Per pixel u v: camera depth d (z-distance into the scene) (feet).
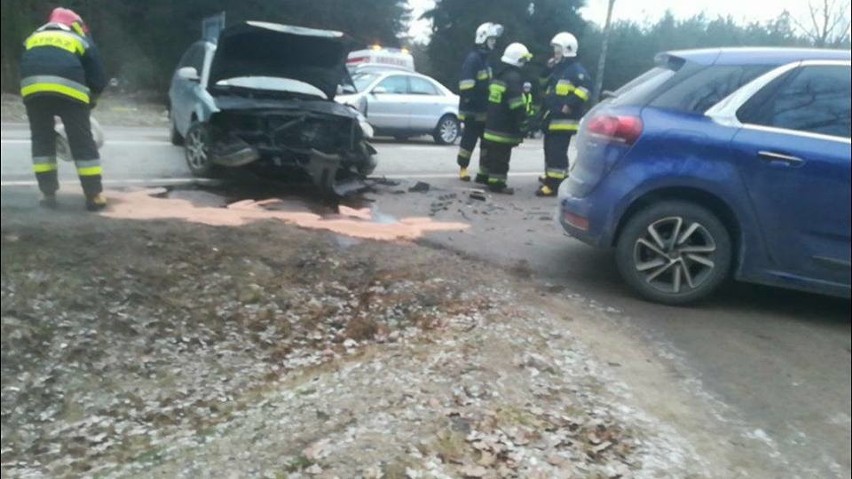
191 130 23.85
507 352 13.05
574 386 12.12
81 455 11.82
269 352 14.74
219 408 12.93
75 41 14.05
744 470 10.47
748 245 15.97
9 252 16.25
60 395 13.44
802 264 15.84
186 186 23.89
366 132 25.07
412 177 29.43
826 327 16.08
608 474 9.73
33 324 14.69
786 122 15.79
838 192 15.38
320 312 15.92
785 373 13.70
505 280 17.15
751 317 16.29
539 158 33.96
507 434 10.48
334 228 20.54
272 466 9.98
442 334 14.12
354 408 11.36
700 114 16.16
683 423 11.55
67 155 20.33
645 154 16.20
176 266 16.89
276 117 22.53
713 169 15.78
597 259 19.36
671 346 14.40
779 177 15.57
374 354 13.73
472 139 28.89
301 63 19.70
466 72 15.58
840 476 10.64
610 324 15.12
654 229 16.38
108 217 19.24
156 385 13.70
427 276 17.07
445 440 10.25
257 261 17.53
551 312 15.29
